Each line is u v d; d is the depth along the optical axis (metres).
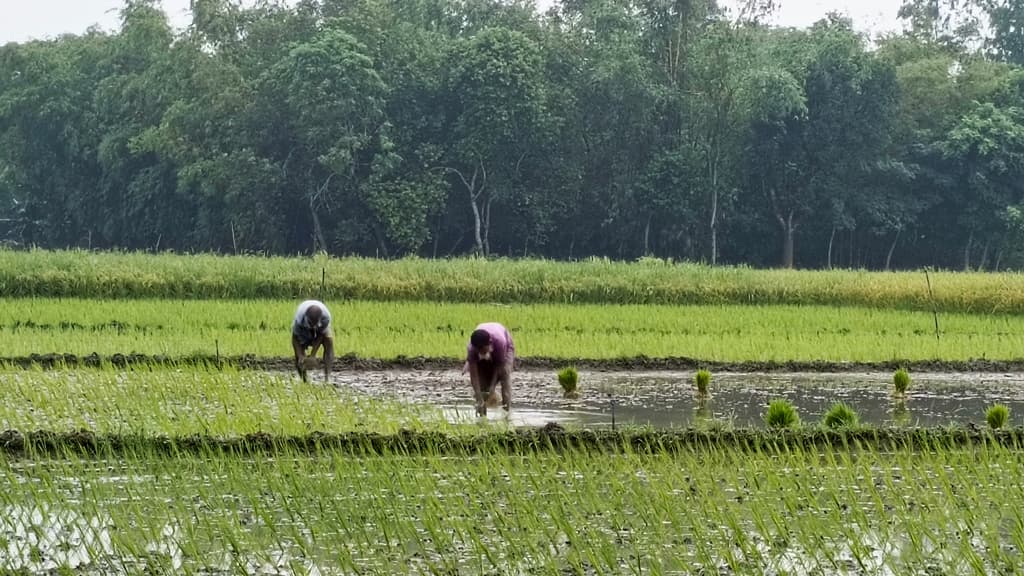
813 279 33.66
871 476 12.51
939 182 65.44
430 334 25.00
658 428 15.48
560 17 73.19
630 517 10.77
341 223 60.62
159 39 68.50
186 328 25.25
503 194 60.69
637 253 66.75
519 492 11.59
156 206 68.44
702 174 62.66
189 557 9.62
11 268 31.38
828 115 63.25
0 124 73.00
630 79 61.81
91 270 31.80
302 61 57.72
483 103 58.25
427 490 11.69
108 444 13.34
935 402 18.50
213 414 15.80
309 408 16.23
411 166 60.47
